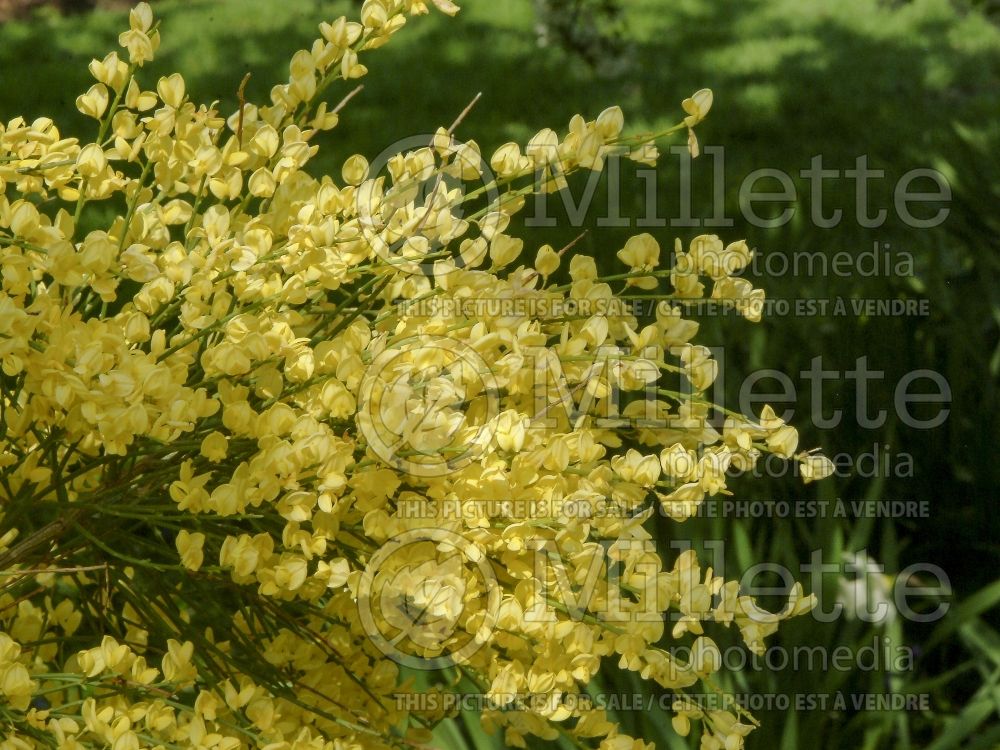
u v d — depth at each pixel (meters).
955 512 1.47
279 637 0.92
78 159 0.90
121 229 0.91
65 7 5.28
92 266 0.86
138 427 0.86
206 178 0.95
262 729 0.88
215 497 0.86
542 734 0.93
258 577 0.87
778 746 1.17
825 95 4.04
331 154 3.30
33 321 0.85
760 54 4.63
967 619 1.23
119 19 5.12
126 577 0.93
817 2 5.41
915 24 5.07
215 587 0.93
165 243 0.94
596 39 4.18
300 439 0.86
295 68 0.95
